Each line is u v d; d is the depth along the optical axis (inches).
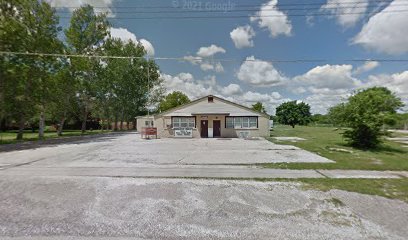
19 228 150.7
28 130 1551.4
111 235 142.8
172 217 169.6
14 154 464.8
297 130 1546.5
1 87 658.8
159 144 655.1
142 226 155.3
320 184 242.5
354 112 544.7
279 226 155.6
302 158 402.9
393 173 291.0
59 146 613.6
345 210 180.1
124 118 1801.2
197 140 782.5
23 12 723.4
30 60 712.4
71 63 963.3
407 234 144.3
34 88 741.9
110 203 193.9
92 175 280.2
